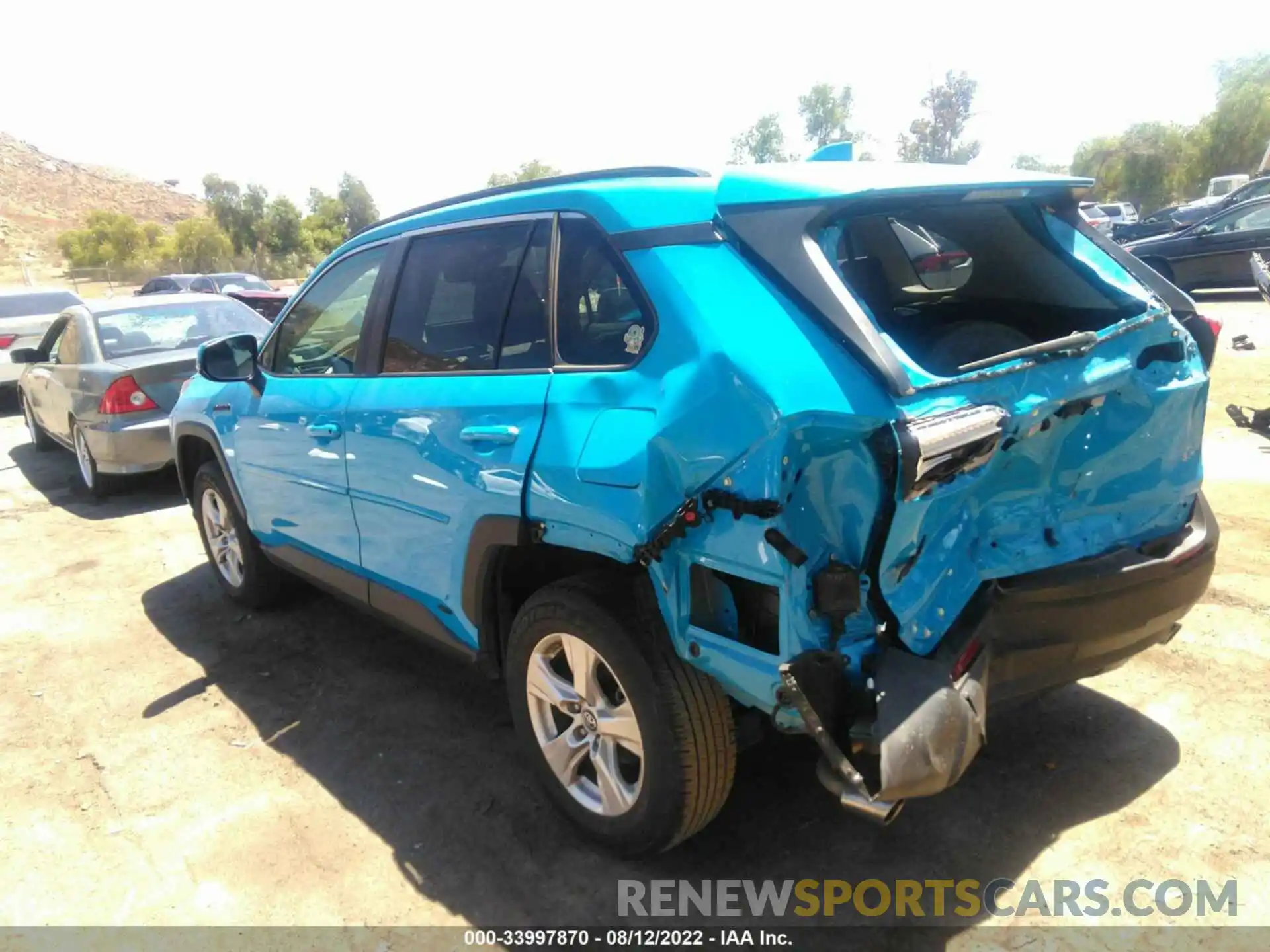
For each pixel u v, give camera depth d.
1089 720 3.27
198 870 2.81
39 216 90.81
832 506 2.10
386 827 2.98
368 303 3.41
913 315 3.21
